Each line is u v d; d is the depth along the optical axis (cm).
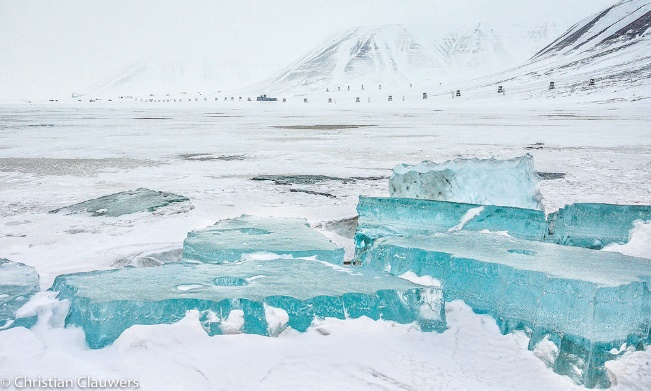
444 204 640
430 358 358
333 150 2106
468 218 623
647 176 1352
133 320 364
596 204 655
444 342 385
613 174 1398
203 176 1390
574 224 646
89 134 3044
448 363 355
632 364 365
